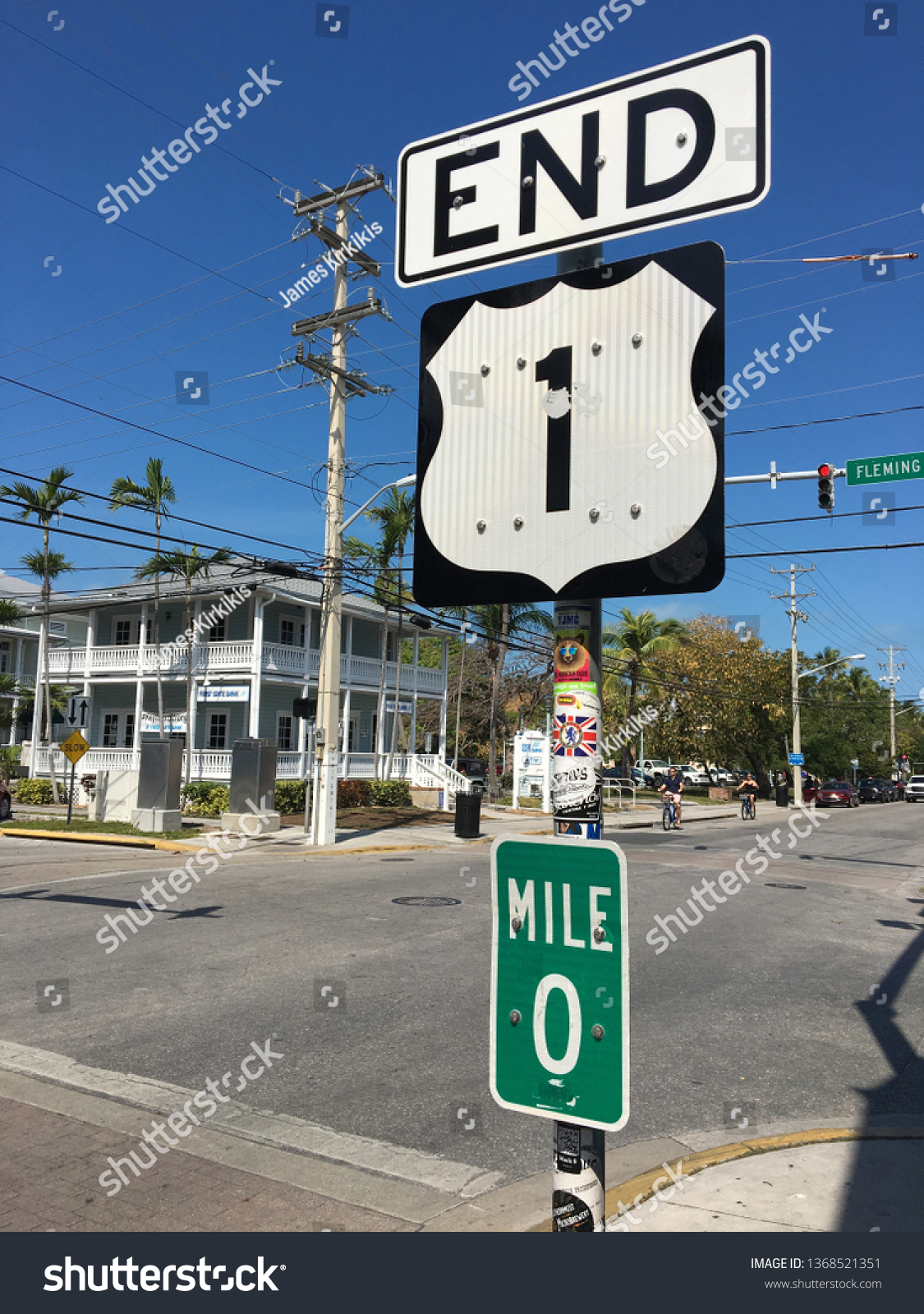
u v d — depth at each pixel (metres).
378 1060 5.34
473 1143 4.24
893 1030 6.20
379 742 29.38
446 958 7.91
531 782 30.78
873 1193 3.59
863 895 13.24
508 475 1.66
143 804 20.36
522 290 1.68
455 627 30.33
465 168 1.88
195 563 25.89
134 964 7.58
